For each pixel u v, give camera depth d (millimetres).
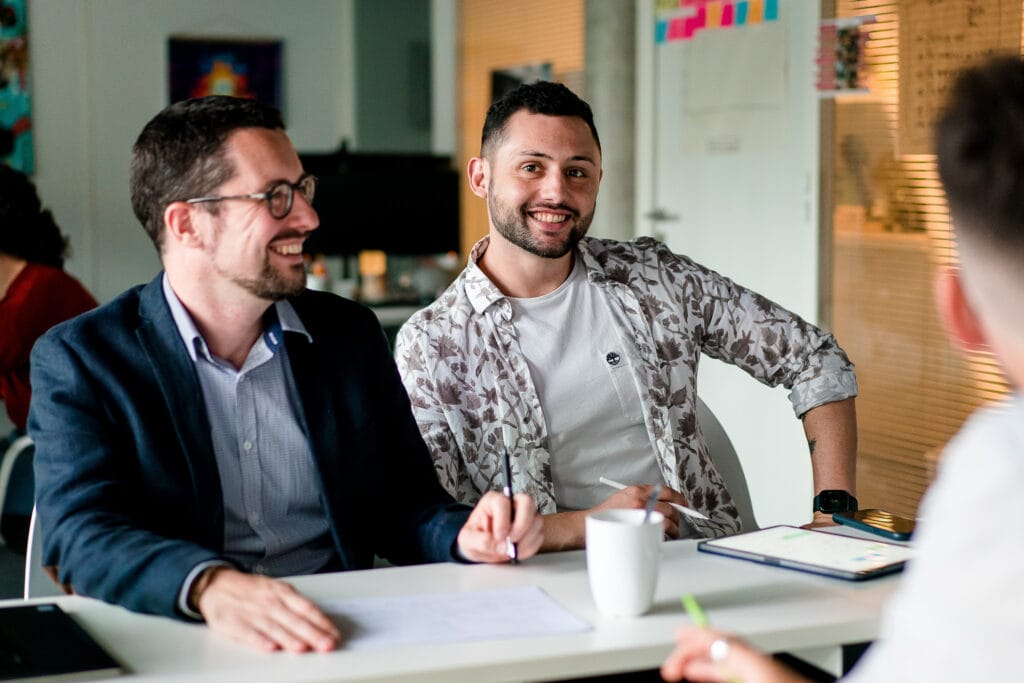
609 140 5203
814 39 4184
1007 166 874
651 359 2311
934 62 3732
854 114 4066
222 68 6762
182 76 6660
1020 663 841
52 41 6344
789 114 4336
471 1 6844
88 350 1761
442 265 6152
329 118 7074
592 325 2309
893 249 3939
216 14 6715
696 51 4785
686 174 4914
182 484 1767
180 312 1813
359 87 7031
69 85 6402
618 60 5160
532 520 1716
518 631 1415
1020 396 924
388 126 7137
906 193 3869
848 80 4066
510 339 2256
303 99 7008
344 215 5602
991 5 3514
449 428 2223
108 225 6535
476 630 1419
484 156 2305
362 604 1522
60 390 1741
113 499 1688
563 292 2314
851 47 4047
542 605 1512
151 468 1750
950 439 3758
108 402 1749
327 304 1989
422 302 5773
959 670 862
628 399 2295
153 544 1545
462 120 7059
